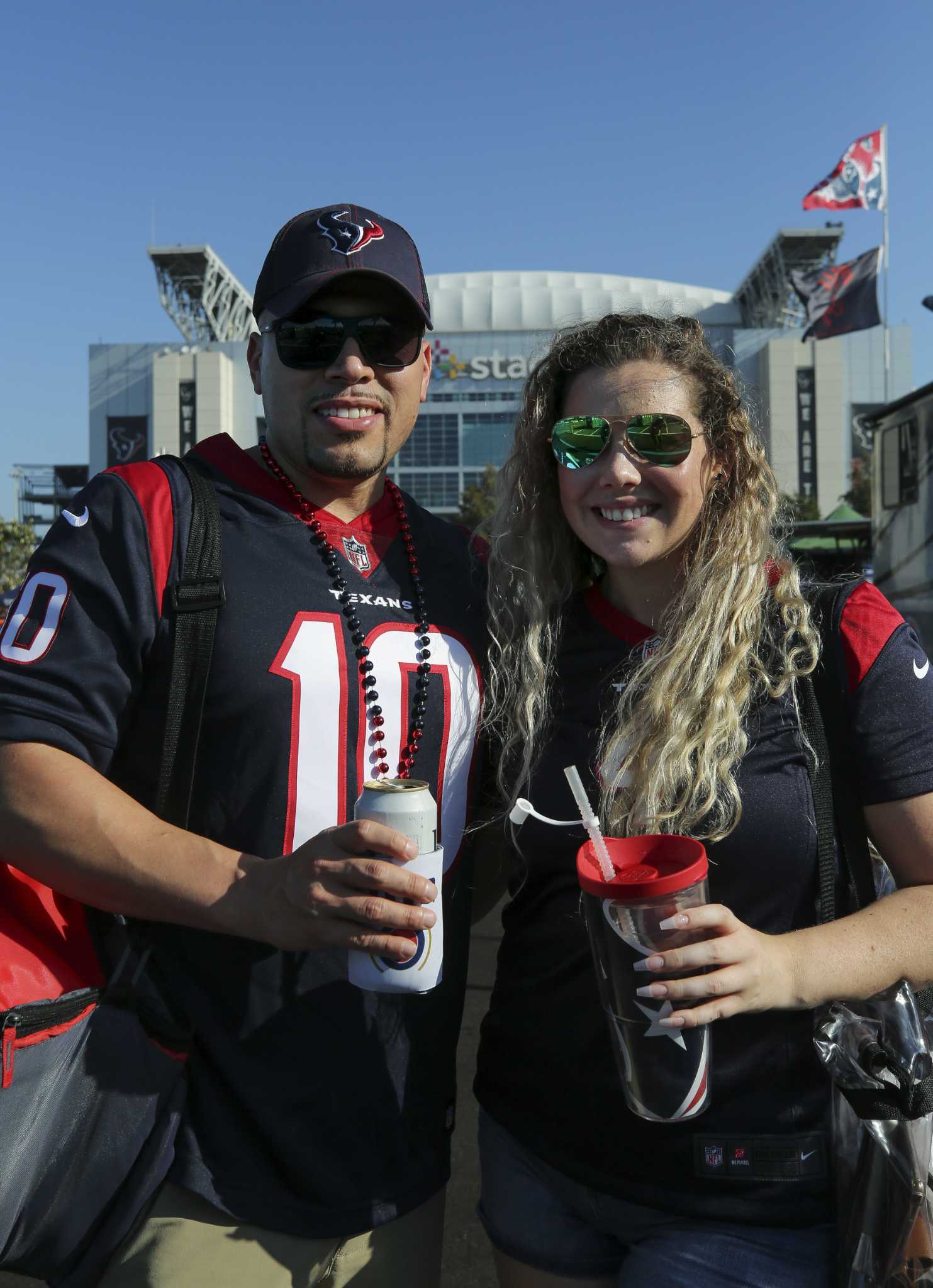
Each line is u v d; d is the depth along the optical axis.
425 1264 1.69
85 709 1.51
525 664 1.72
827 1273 1.45
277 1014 1.56
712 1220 1.48
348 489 1.81
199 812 1.60
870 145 35.94
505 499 1.85
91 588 1.54
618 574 1.73
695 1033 1.31
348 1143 1.57
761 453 1.70
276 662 1.60
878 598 1.57
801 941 1.35
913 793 1.45
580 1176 1.56
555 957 1.61
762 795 1.50
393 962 1.38
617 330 1.70
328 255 1.70
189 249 89.75
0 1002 1.39
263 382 1.82
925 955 1.38
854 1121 1.47
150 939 1.57
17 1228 1.48
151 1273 1.49
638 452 1.62
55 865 1.44
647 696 1.56
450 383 98.44
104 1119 1.48
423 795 1.39
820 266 89.25
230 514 1.69
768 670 1.56
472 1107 3.29
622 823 1.56
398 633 1.73
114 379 95.44
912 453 6.30
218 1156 1.51
